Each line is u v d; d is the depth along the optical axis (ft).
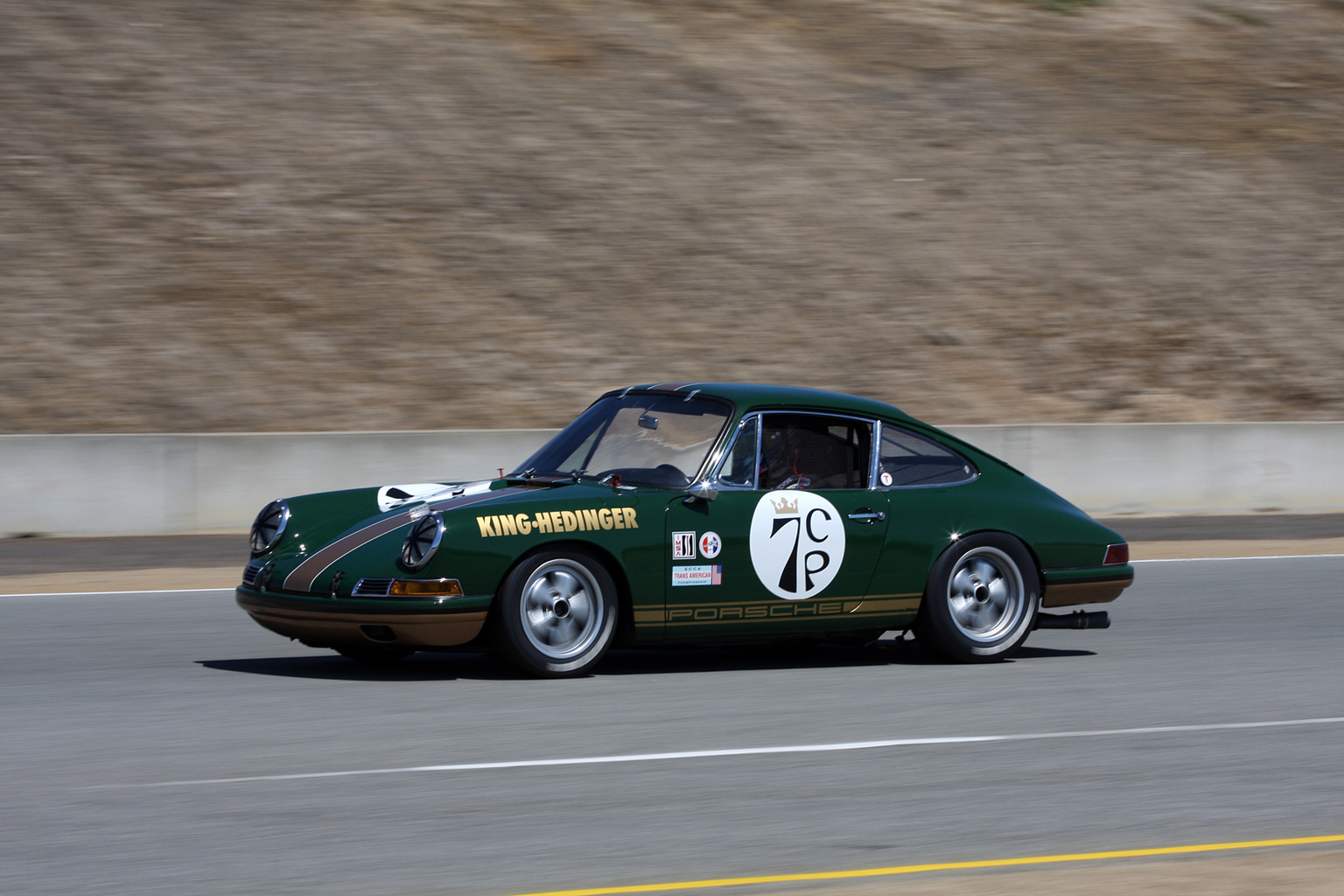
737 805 42.86
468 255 180.65
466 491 65.10
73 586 92.89
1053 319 190.90
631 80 229.45
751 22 257.34
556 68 227.81
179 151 190.19
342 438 123.54
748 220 200.34
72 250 167.94
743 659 68.95
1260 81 275.39
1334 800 44.83
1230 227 223.51
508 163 201.77
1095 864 37.45
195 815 41.14
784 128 226.17
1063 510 70.03
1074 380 177.88
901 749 50.31
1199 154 244.42
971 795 44.47
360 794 43.55
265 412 145.28
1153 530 130.72
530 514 59.62
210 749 49.08
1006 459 137.69
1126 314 195.21
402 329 164.04
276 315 162.50
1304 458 147.23
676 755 48.73
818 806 42.93
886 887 35.17
